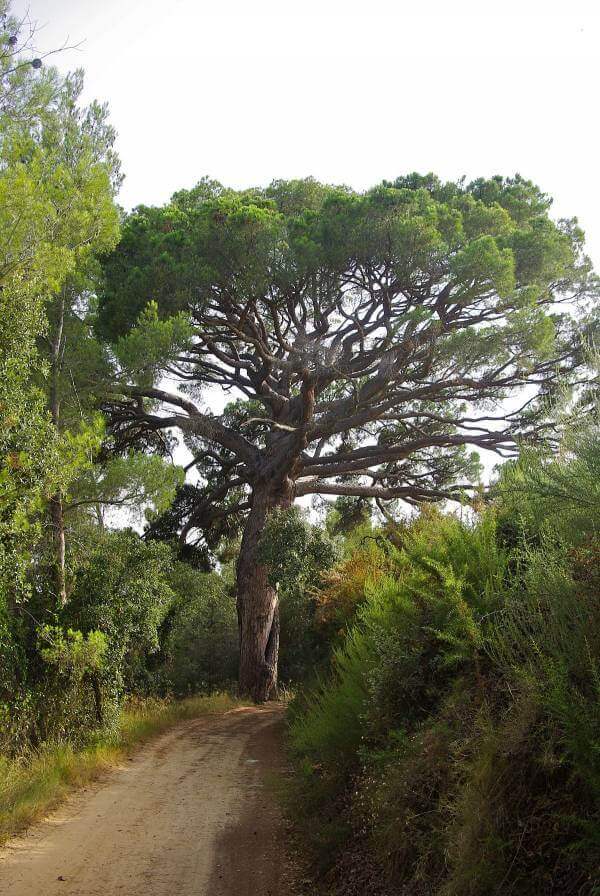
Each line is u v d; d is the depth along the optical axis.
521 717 4.65
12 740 12.48
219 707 25.05
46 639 13.35
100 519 23.17
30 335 12.63
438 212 24.77
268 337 27.67
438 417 27.53
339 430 26.09
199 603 31.78
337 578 17.22
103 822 8.74
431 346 22.59
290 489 29.39
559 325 25.92
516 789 4.62
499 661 5.44
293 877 6.78
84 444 12.61
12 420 11.69
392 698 7.14
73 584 16.38
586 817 4.17
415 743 6.20
